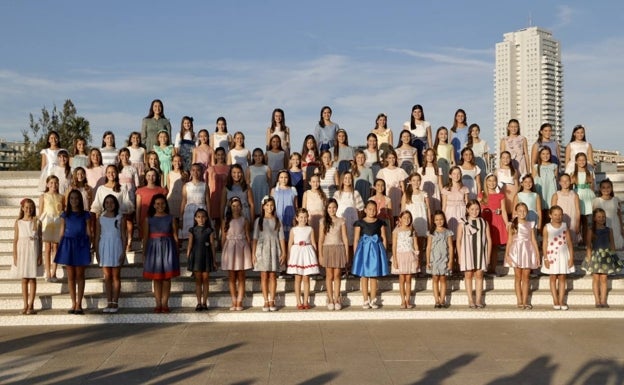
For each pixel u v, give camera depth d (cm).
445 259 899
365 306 906
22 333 796
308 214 950
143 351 694
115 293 888
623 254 1089
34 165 2998
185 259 1041
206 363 640
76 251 864
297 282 900
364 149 1177
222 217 983
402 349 696
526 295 909
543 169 1067
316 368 619
